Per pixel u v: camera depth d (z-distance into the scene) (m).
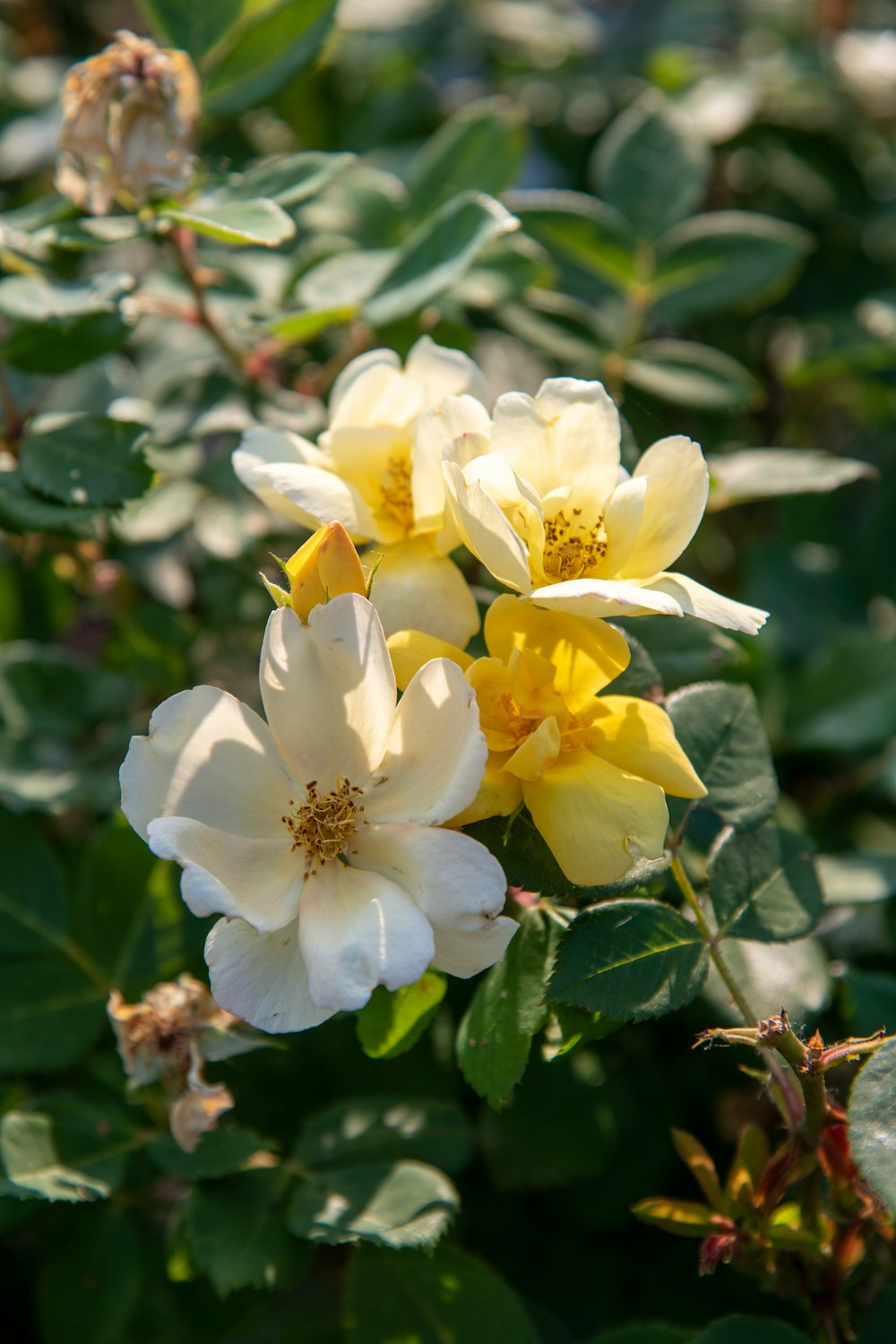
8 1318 0.77
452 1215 0.64
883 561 0.85
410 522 0.62
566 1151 0.70
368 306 0.71
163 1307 0.72
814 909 0.62
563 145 1.01
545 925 0.61
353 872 0.58
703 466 0.59
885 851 0.75
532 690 0.59
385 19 1.05
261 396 0.74
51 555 0.78
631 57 1.05
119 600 0.79
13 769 0.73
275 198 0.69
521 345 0.83
